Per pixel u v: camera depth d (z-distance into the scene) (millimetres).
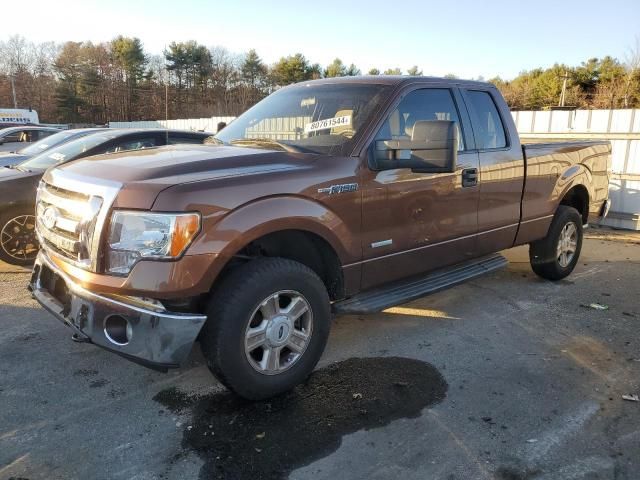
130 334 2848
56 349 4051
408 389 3541
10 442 2896
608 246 7977
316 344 3457
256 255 3467
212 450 2859
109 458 2783
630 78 42406
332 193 3398
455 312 5012
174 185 2826
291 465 2750
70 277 3082
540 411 3291
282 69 71312
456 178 4266
